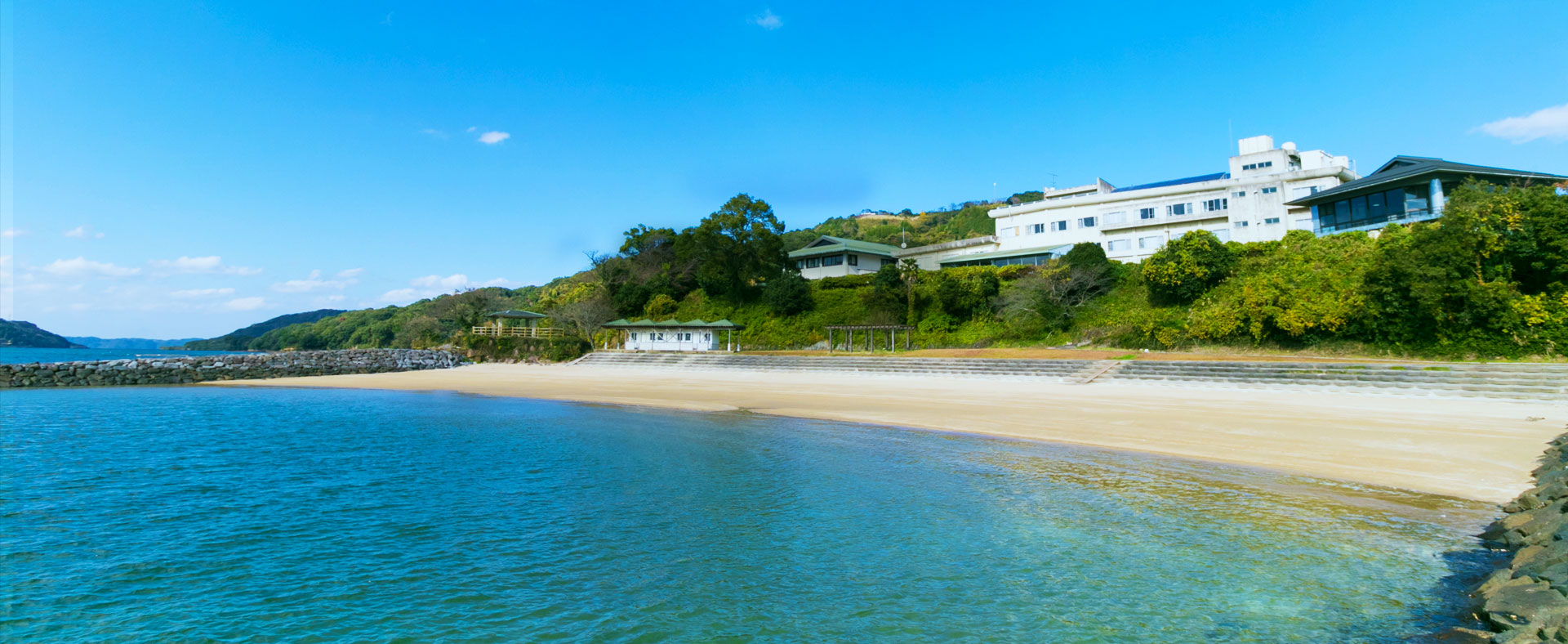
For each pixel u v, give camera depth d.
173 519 10.77
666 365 51.91
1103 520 9.93
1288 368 26.41
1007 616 6.78
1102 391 27.58
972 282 51.41
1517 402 20.00
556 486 12.85
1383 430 16.36
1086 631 6.38
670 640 6.37
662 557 8.78
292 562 8.71
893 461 14.85
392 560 8.77
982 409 23.48
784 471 13.98
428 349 74.50
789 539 9.44
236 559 8.85
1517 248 30.03
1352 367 25.16
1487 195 32.06
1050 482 12.38
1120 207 59.62
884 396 28.84
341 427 22.00
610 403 28.59
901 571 8.10
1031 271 51.41
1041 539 9.13
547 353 63.31
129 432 21.16
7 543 9.54
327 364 54.94
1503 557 7.68
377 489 12.80
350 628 6.72
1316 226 45.03
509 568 8.42
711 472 14.01
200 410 27.77
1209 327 36.69
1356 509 9.99
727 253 64.81
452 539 9.62
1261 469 12.93
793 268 70.75
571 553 8.96
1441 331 29.78
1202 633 6.25
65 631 6.75
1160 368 30.36
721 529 9.95
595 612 7.05
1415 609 6.50
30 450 17.48
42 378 42.41
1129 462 14.05
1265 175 53.72
